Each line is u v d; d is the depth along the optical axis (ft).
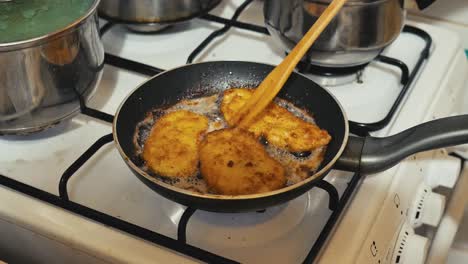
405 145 2.25
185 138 2.44
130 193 2.43
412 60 3.13
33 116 2.44
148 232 2.18
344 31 2.69
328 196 2.43
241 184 2.21
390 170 2.48
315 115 2.62
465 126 2.19
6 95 2.33
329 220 2.23
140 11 3.04
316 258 2.16
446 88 2.97
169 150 2.39
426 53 3.07
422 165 2.67
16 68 2.28
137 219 2.33
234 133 2.42
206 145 2.36
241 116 2.54
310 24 2.72
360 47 2.75
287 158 2.46
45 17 2.43
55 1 2.52
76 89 2.50
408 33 3.30
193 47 3.21
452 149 3.00
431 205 2.66
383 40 2.77
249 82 2.75
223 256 2.22
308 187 2.13
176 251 2.15
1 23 2.38
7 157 2.58
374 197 2.36
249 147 2.35
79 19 2.36
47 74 2.36
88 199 2.40
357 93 2.94
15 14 2.43
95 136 2.68
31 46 2.25
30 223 2.25
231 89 2.67
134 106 2.55
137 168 2.15
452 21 3.66
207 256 2.12
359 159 2.28
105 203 2.39
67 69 2.42
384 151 2.28
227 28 3.22
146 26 3.13
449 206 2.96
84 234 2.20
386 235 2.34
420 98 2.83
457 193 2.99
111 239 2.18
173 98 2.70
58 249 2.28
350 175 2.50
